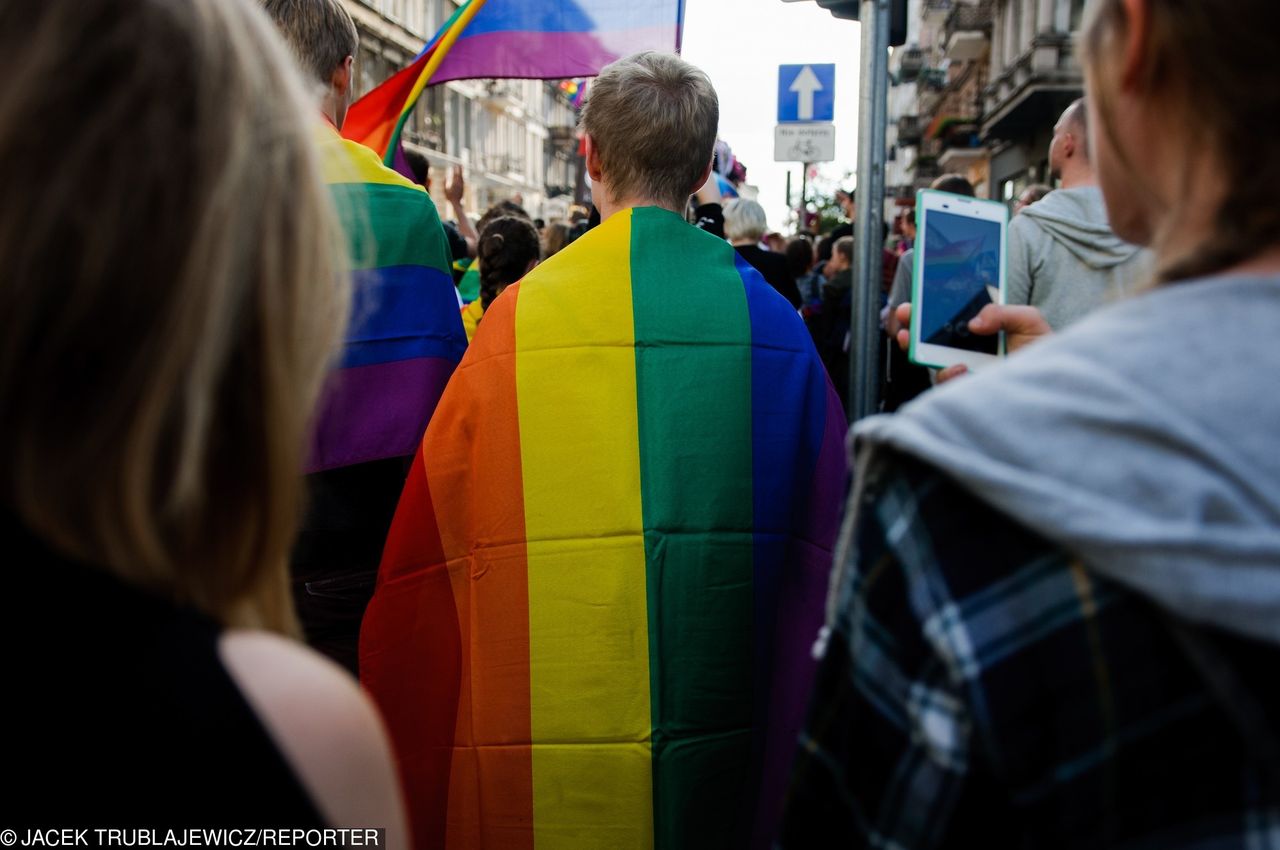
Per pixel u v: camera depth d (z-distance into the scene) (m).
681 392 1.78
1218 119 0.66
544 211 49.78
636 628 1.72
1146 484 0.60
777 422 1.82
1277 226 0.66
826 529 1.86
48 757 0.53
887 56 3.41
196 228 0.57
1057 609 0.63
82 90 0.55
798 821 0.78
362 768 0.61
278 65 0.66
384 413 2.02
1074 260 2.47
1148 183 0.74
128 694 0.55
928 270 1.87
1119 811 0.60
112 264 0.55
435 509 1.85
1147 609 0.61
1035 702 0.63
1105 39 0.74
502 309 1.86
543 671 1.74
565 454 1.77
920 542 0.68
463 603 1.84
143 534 0.56
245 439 0.63
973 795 0.66
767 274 4.60
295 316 0.64
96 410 0.56
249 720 0.56
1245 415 0.60
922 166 36.16
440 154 35.38
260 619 0.71
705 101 1.92
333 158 1.58
